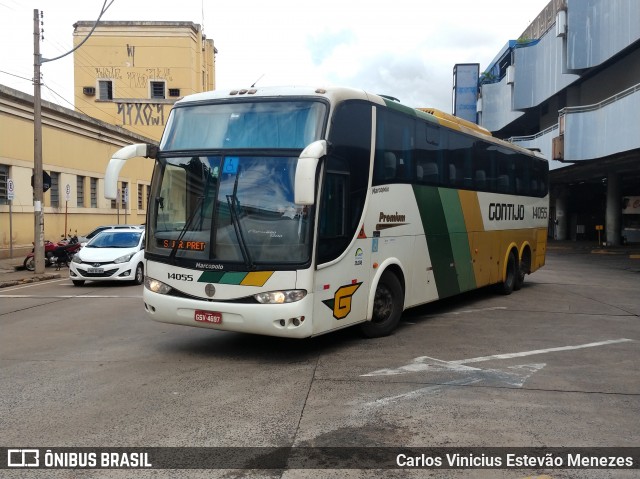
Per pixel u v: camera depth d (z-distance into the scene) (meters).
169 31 47.34
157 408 5.66
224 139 7.59
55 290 15.48
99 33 47.28
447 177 10.76
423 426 5.21
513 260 14.50
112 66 47.47
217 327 7.28
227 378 6.72
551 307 12.35
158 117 47.03
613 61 26.03
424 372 7.00
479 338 9.01
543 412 5.61
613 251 30.59
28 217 23.45
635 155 24.53
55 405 5.75
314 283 7.17
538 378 6.78
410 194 9.45
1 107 21.47
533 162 15.73
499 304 12.76
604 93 27.64
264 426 5.19
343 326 7.85
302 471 4.32
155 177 7.91
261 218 7.17
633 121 20.52
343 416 5.45
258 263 7.07
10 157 22.14
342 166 7.68
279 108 7.52
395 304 9.16
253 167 7.32
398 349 8.20
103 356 7.80
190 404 5.78
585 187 45.00
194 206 7.50
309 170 6.55
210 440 4.87
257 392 6.18
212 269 7.24
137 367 7.22
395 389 6.30
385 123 8.75
